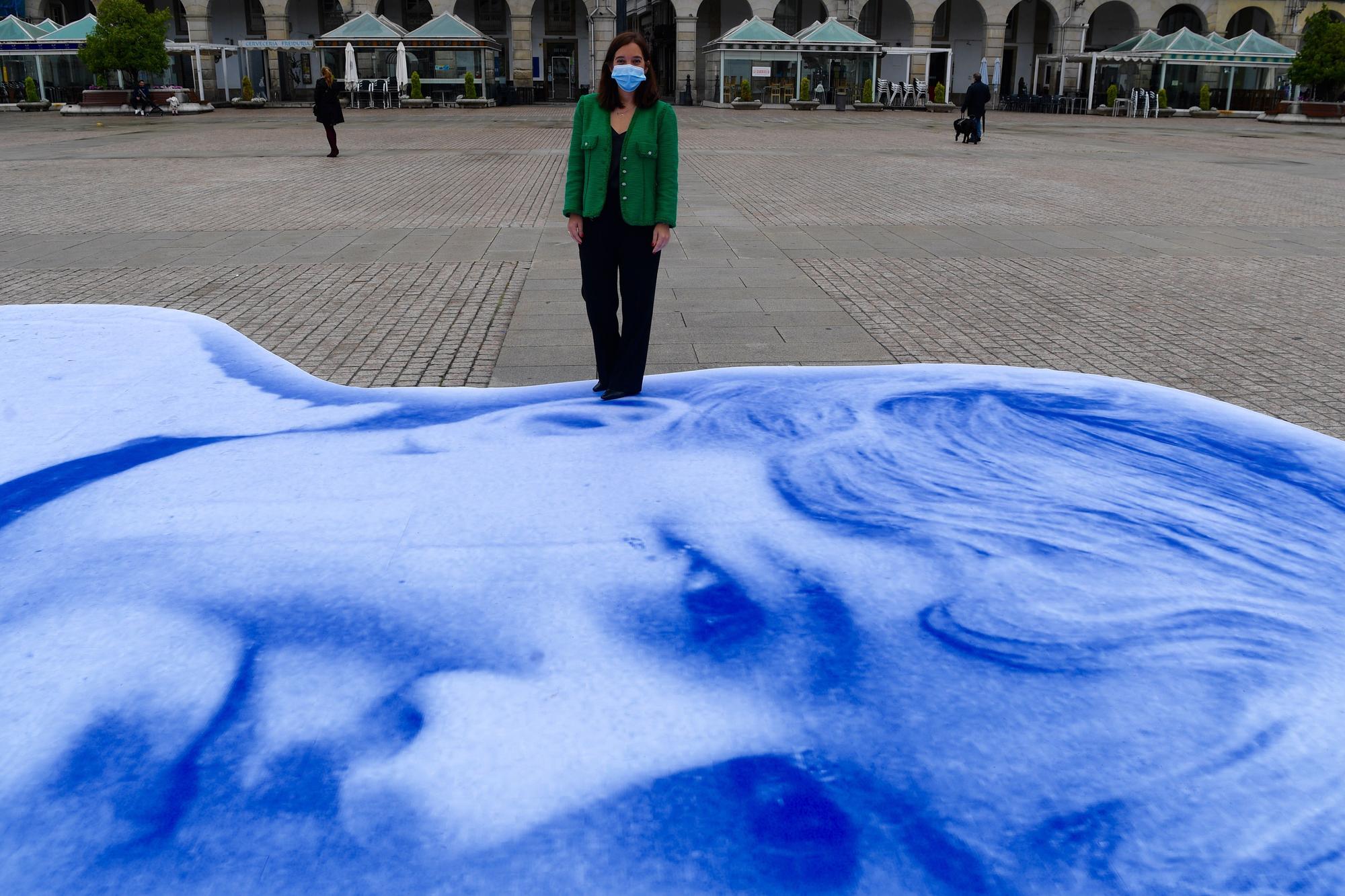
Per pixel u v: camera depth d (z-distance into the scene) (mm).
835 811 2262
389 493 3879
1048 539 3523
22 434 4539
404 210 11398
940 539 3512
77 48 35812
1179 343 6246
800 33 39312
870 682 2701
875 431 4562
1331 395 5289
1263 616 3043
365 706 2605
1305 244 9820
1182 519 3703
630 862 2131
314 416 4766
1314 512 3793
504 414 4781
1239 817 2250
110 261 8422
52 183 13773
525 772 2377
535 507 3748
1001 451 4348
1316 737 2498
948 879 2088
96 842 2178
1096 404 5000
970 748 2457
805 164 17219
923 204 12352
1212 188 14344
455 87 39594
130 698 2637
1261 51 39125
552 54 44688
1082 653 2840
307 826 2217
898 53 41188
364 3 41281
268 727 2527
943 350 6012
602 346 4930
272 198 12305
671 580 3217
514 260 8586
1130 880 2086
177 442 4430
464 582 3199
